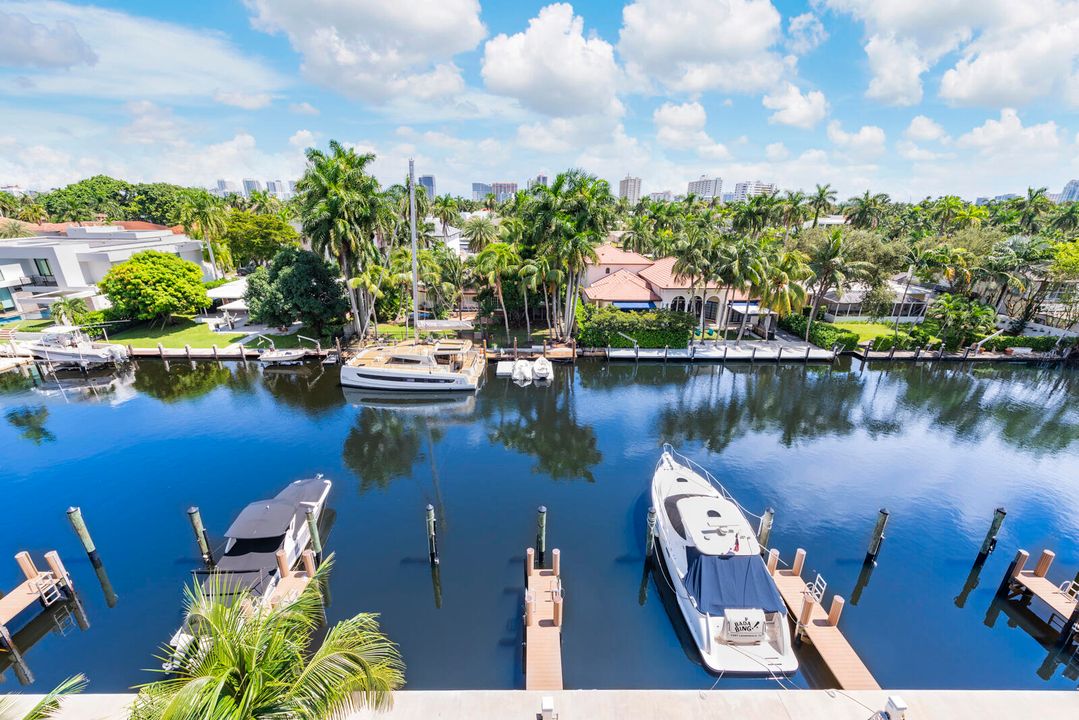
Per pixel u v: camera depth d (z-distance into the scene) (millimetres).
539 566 16859
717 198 100438
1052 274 41906
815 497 21219
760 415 30016
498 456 24672
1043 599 14773
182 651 7172
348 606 14977
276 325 42906
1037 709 10742
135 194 113750
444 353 33688
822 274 43469
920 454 25266
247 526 16391
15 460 23594
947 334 41750
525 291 39812
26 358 37250
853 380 36438
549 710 9992
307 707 6516
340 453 24750
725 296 42344
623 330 41188
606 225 38719
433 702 10758
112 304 43719
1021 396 33750
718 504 17406
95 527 18672
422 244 57688
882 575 16750
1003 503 20984
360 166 37750
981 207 79125
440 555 17344
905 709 9953
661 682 12773
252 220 62156
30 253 46688
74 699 11047
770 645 13148
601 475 22844
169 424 27766
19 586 14773
